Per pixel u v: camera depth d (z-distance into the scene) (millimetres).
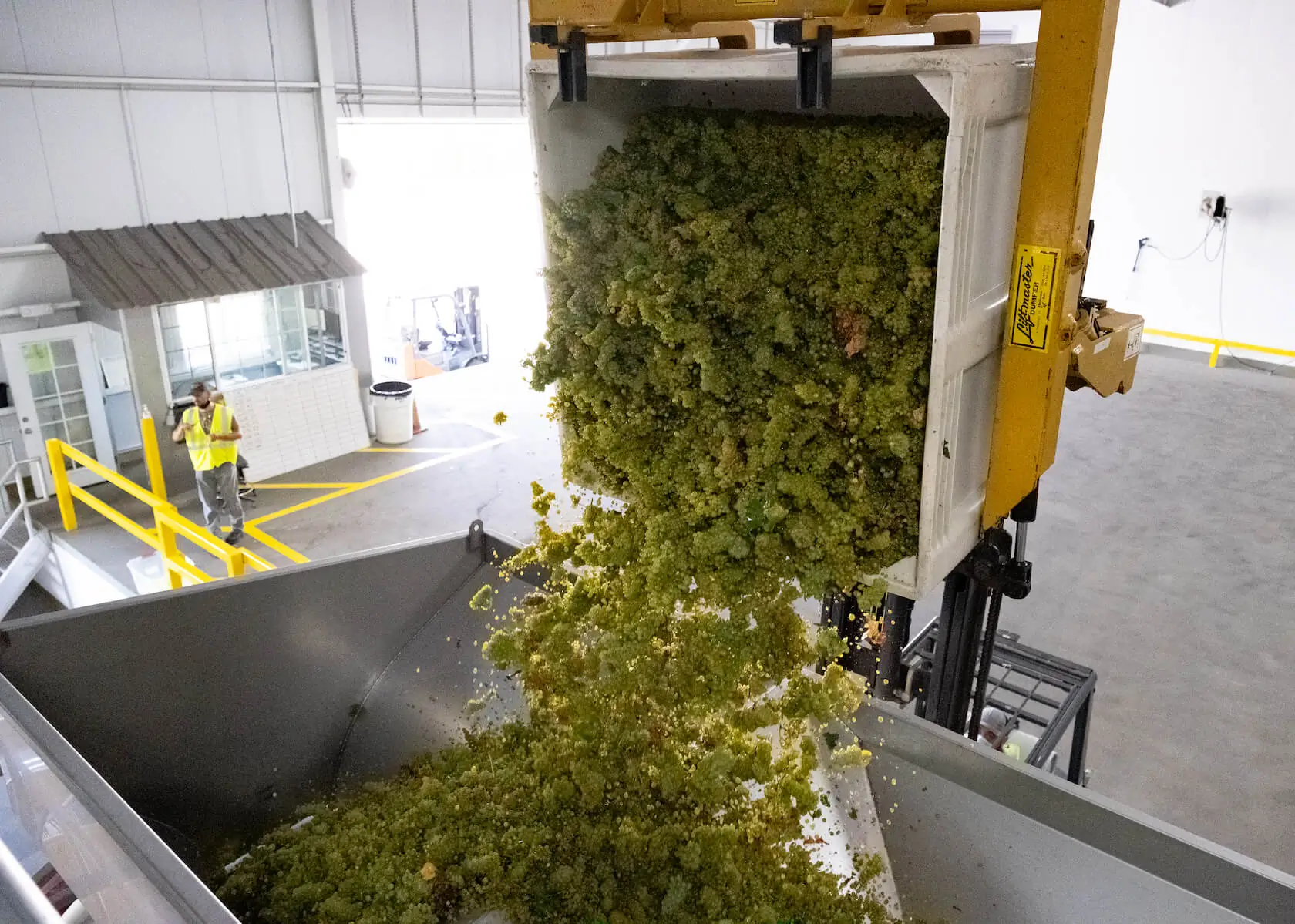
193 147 8797
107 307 7902
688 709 2398
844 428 2240
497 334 15375
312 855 2611
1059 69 1929
